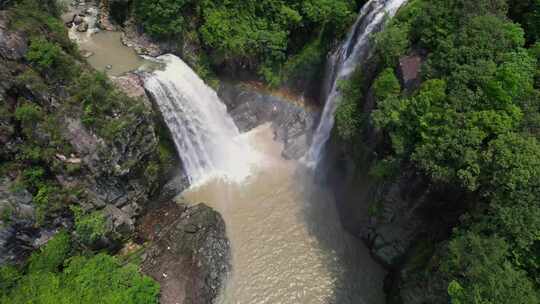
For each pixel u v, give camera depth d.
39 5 26.09
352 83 28.17
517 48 20.14
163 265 24.92
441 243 20.05
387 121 21.86
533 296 15.00
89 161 24.70
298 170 33.66
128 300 21.77
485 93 19.31
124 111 25.84
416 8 25.28
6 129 21.81
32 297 21.53
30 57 22.81
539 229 15.71
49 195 23.84
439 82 20.45
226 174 33.34
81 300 21.55
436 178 19.06
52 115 23.70
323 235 28.53
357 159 26.95
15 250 23.17
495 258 15.96
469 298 15.59
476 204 18.52
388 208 23.89
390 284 24.48
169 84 31.11
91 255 25.12
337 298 24.84
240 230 28.75
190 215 27.67
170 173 30.98
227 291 25.14
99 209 25.89
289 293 25.12
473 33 20.55
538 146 16.95
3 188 22.17
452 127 19.16
